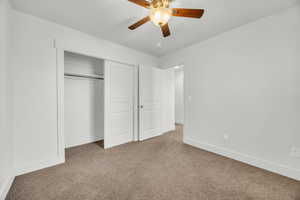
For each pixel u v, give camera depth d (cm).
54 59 213
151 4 139
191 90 307
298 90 172
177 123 601
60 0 164
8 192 150
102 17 200
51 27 210
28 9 181
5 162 151
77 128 309
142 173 190
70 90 298
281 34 184
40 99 201
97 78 344
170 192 151
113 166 210
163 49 329
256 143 209
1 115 141
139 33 249
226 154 245
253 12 188
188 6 175
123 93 317
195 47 296
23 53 188
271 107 194
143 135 345
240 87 226
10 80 173
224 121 249
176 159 235
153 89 370
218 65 256
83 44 245
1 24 142
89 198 142
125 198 142
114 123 301
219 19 204
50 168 203
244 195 146
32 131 195
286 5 173
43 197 143
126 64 321
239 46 226
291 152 177
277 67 188
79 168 204
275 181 170
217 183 167
